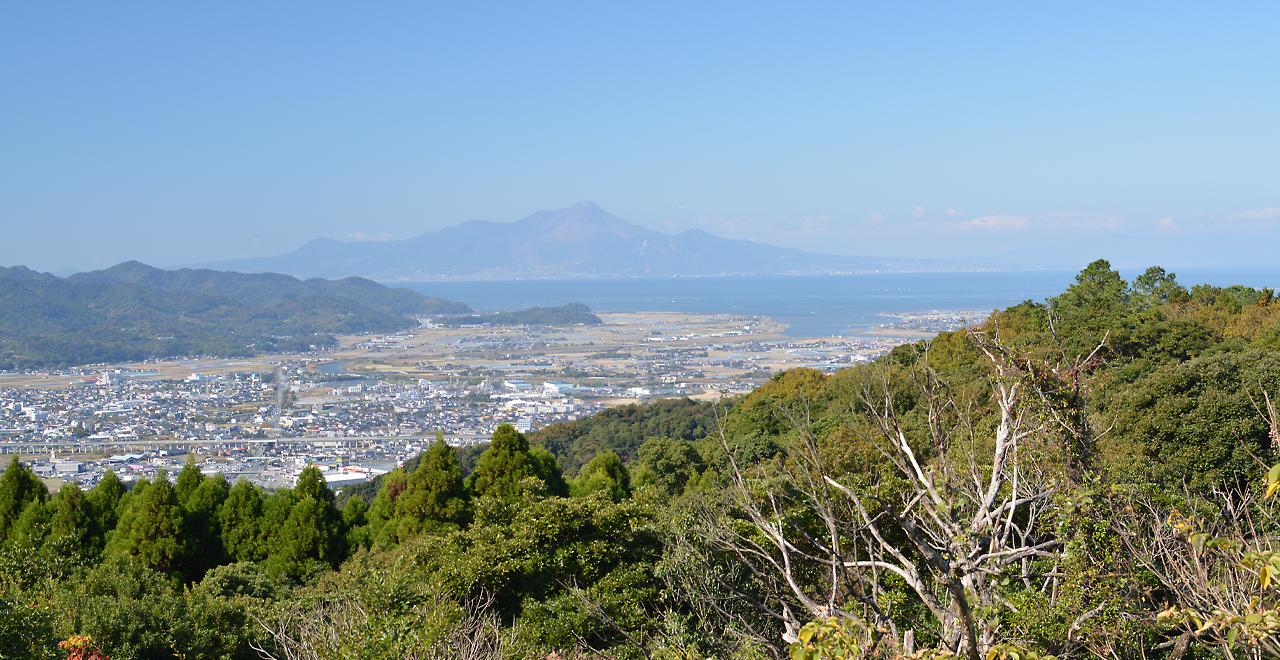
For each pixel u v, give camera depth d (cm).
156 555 2345
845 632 621
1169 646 1033
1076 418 982
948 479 827
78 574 1623
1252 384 2133
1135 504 1067
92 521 2508
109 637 1257
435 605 1235
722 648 1113
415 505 2634
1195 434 2111
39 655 1038
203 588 1795
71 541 2305
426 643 1091
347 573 2153
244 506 2572
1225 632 788
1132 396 2348
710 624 1137
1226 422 2094
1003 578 1038
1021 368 994
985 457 1250
